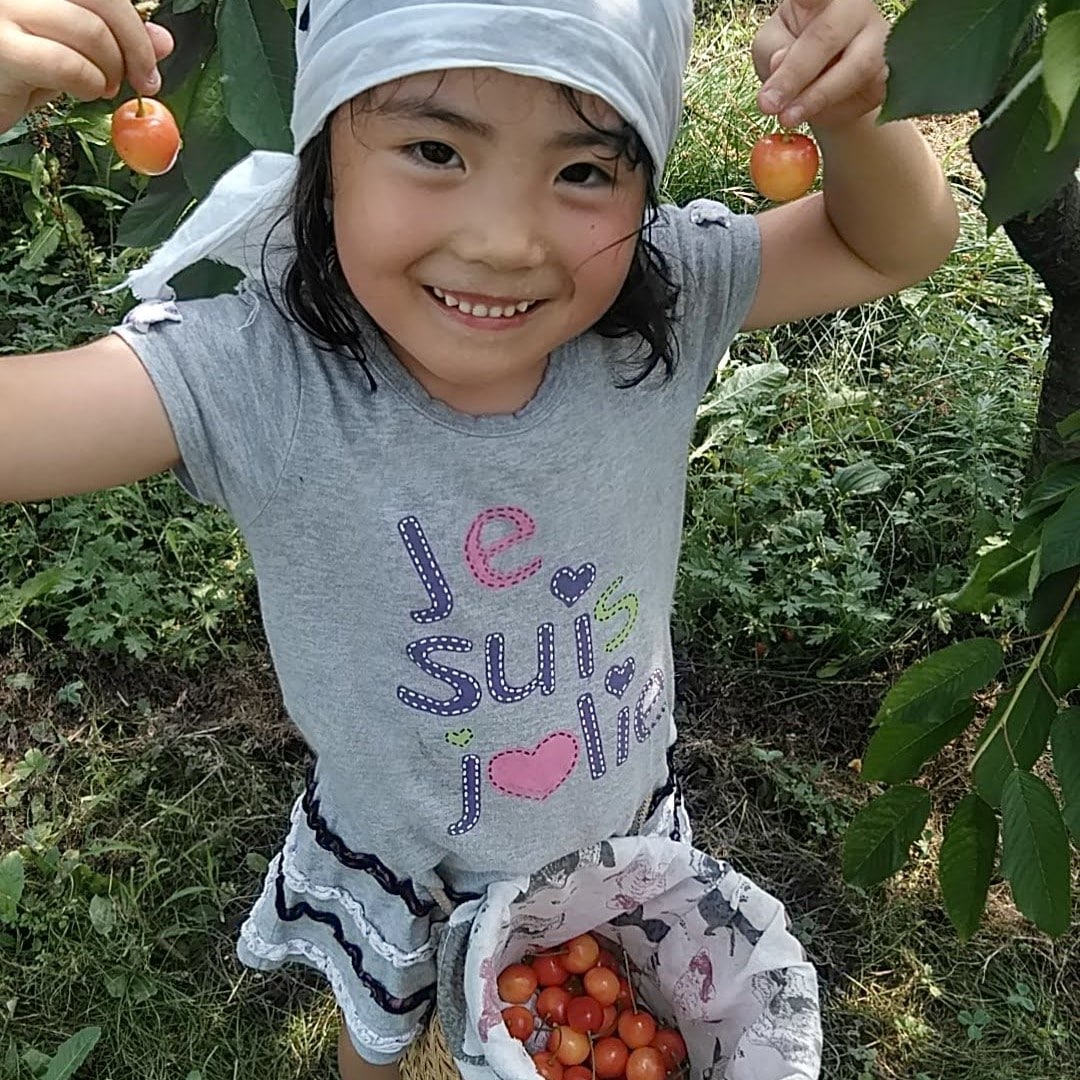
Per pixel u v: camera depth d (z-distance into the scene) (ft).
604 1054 5.55
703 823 7.33
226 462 3.59
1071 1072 6.38
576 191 3.24
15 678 7.61
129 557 8.03
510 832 4.52
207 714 7.67
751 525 8.20
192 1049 6.36
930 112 2.49
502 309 3.39
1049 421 7.18
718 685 7.86
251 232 3.63
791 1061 4.74
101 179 7.40
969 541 8.14
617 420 3.99
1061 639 4.43
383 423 3.67
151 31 3.14
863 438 8.80
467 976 4.54
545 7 2.96
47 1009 6.44
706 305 4.19
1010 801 4.37
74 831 7.11
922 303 9.61
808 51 3.18
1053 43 2.16
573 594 4.09
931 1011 6.61
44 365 3.35
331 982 5.12
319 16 3.19
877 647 7.84
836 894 7.02
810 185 3.40
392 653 4.01
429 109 3.04
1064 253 6.27
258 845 7.16
